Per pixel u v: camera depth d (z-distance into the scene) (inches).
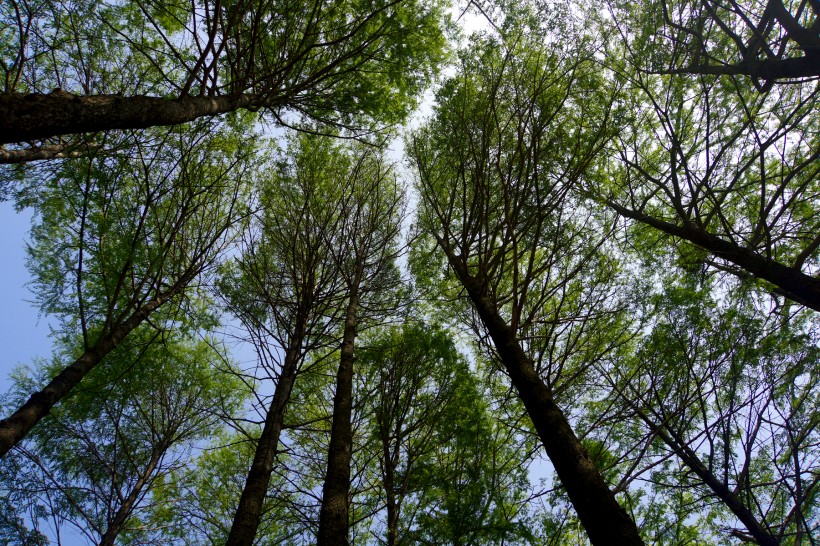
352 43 213.0
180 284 192.7
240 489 248.2
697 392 182.5
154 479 241.6
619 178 280.2
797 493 148.6
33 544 185.3
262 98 179.9
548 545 171.5
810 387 169.0
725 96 221.3
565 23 178.5
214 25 132.6
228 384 282.7
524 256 221.0
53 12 167.0
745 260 179.0
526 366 130.2
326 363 241.3
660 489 197.3
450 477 191.0
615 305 206.4
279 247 237.8
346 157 269.4
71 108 95.5
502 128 197.0
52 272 181.0
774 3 135.5
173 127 188.9
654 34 187.9
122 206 175.2
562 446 106.0
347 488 138.9
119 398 230.8
